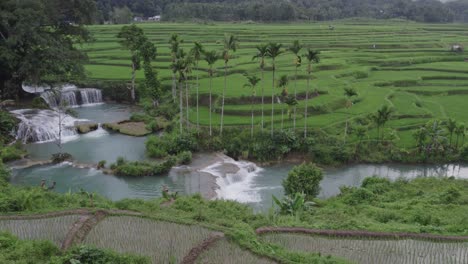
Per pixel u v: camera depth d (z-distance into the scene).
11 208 35.22
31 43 70.06
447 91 89.88
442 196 44.22
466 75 100.69
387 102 78.06
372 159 60.03
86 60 80.88
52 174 53.59
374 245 30.67
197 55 63.03
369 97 81.56
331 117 69.94
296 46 61.78
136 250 29.38
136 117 75.19
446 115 73.31
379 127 66.62
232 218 35.91
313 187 46.81
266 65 100.94
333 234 31.89
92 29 148.25
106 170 54.62
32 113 73.62
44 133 65.94
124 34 84.69
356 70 101.62
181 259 28.47
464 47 133.38
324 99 76.44
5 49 68.38
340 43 133.12
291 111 69.81
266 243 30.06
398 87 93.00
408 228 32.97
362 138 62.91
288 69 100.25
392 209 40.53
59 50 71.94
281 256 28.12
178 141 59.97
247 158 59.81
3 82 78.62
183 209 38.25
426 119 71.00
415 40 142.75
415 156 60.06
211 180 51.97
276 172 56.84
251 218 36.69
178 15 199.25
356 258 29.16
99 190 49.50
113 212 34.19
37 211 34.50
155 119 74.31
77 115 75.56
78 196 40.84
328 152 59.47
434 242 30.97
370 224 34.03
